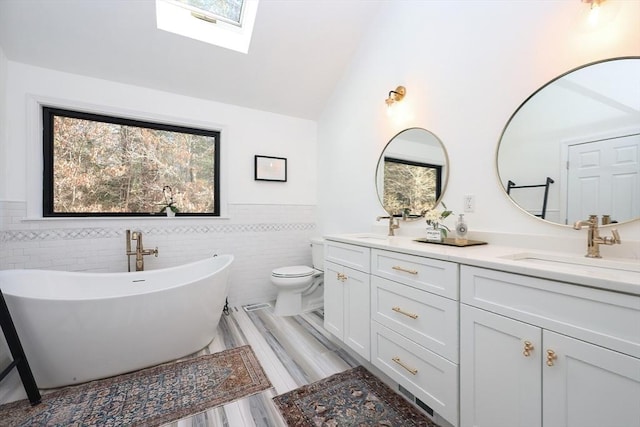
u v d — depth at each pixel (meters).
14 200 1.98
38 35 1.90
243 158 2.91
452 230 1.76
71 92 2.17
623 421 0.72
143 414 1.35
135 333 1.67
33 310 1.46
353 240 1.79
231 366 1.77
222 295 2.12
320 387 1.56
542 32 1.34
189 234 2.65
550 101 1.32
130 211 2.47
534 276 0.90
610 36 1.14
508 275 0.97
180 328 1.82
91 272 2.25
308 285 2.71
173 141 2.66
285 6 2.15
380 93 2.36
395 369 1.45
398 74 2.17
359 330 1.72
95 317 1.55
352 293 1.79
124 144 2.45
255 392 1.51
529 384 0.91
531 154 1.39
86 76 2.22
